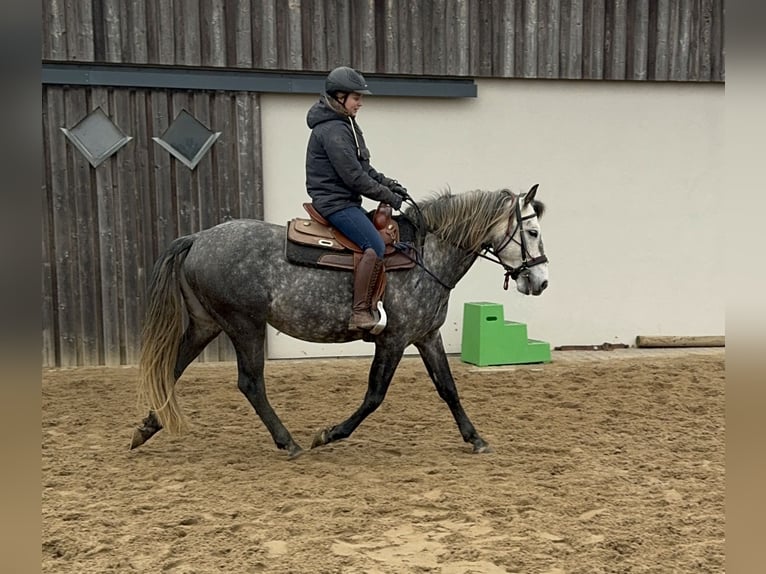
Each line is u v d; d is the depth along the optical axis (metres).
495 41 8.64
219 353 8.20
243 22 7.96
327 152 4.45
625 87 9.10
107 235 7.84
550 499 4.01
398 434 5.45
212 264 4.59
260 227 4.74
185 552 3.30
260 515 3.77
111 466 4.62
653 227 9.29
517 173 8.92
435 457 4.84
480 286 8.83
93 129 7.74
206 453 4.93
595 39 8.89
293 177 8.37
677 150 9.28
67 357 7.81
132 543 3.40
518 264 4.82
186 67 7.90
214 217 8.10
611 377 7.42
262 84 8.05
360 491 4.14
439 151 8.70
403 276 4.66
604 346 9.22
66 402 6.31
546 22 8.75
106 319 7.88
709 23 9.17
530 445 5.09
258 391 4.77
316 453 4.93
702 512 3.83
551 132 8.96
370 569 3.13
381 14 8.31
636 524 3.66
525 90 8.85
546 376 7.48
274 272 4.62
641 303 9.31
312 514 3.78
